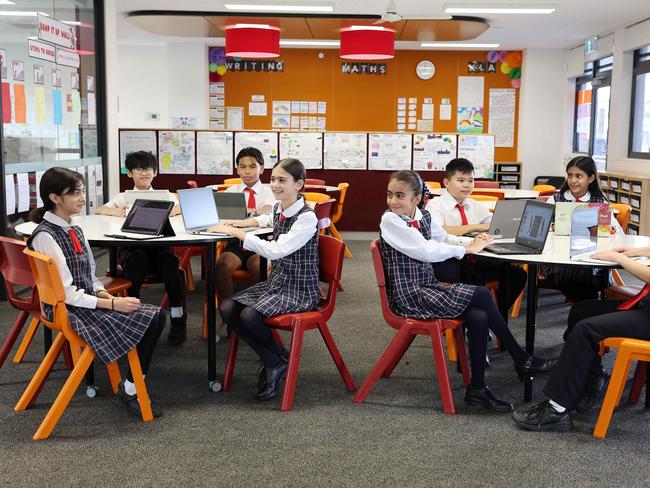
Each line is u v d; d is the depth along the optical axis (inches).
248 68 496.4
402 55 496.7
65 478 100.1
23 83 224.5
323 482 99.7
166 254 165.0
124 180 354.6
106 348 114.2
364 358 158.1
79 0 270.7
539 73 487.5
